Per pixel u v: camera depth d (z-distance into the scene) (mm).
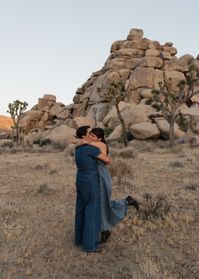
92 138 6246
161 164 18469
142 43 71062
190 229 7051
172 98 36562
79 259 5652
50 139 47656
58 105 79312
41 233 6832
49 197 10023
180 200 9484
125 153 22281
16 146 48969
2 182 12805
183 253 5867
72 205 9055
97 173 6117
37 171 16062
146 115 51094
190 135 40094
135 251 5961
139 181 12641
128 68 66438
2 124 130750
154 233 6836
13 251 5918
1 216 7926
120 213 6336
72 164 19141
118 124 51250
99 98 63531
